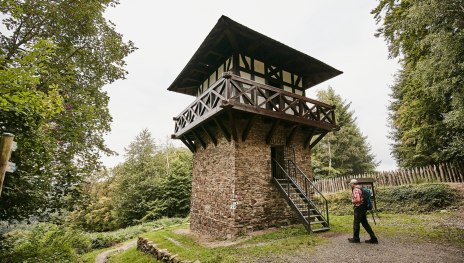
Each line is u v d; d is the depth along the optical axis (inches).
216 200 366.3
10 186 194.1
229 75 303.3
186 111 434.6
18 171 195.3
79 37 356.8
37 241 244.7
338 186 639.8
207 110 358.6
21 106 157.2
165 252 284.2
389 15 377.1
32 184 205.2
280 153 408.2
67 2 315.6
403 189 472.4
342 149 978.7
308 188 410.3
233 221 320.5
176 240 351.6
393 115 818.2
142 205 867.4
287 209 372.8
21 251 219.5
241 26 316.2
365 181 371.9
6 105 151.0
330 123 424.2
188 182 864.9
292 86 432.1
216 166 378.9
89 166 324.8
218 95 318.3
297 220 378.9
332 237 279.6
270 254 229.1
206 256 239.1
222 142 371.9
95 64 376.2
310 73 459.2
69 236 302.4
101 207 970.7
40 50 153.3
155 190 888.3
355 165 1026.1
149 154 1037.8
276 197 366.0
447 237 247.4
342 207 534.0
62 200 261.9
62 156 281.7
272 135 370.3
